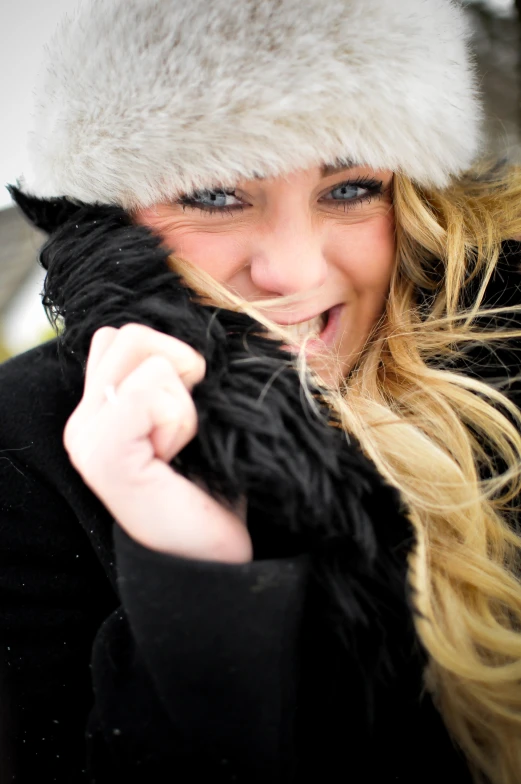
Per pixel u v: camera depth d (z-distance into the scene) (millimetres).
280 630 491
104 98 623
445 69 680
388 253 792
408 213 773
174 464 532
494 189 906
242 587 481
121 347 508
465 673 604
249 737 495
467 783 643
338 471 548
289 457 538
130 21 599
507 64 1477
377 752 608
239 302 669
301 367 605
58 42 657
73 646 695
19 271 2197
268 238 687
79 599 706
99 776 530
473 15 1473
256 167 622
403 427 729
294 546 560
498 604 717
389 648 571
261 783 506
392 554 562
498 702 631
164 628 480
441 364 854
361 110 615
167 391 494
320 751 579
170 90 604
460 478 713
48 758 661
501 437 784
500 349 856
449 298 836
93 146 644
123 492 480
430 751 646
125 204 674
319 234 722
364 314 816
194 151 619
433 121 668
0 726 673
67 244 667
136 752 506
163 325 580
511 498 773
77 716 678
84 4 631
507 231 859
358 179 703
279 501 535
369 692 555
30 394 734
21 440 711
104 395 496
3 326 2178
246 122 603
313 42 583
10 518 703
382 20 602
